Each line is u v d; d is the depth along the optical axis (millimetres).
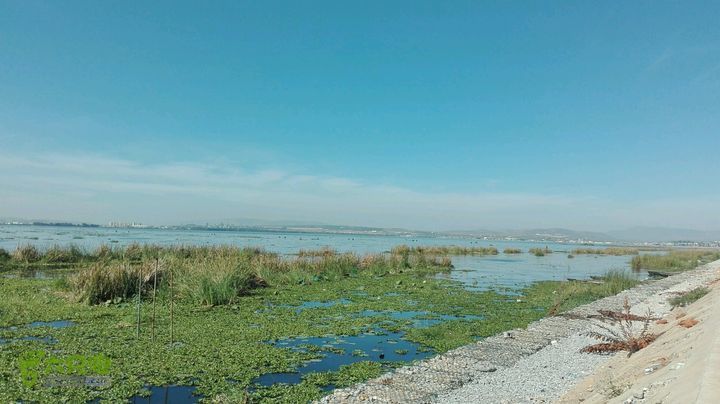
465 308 19016
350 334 14023
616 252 78312
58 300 17516
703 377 5812
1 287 19891
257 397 8688
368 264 32875
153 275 19969
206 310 16875
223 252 32812
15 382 8859
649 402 6449
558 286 26250
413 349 12633
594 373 10180
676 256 54312
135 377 9461
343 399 8492
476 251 63906
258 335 13383
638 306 19062
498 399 8672
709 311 11945
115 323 14266
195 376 9727
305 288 23406
